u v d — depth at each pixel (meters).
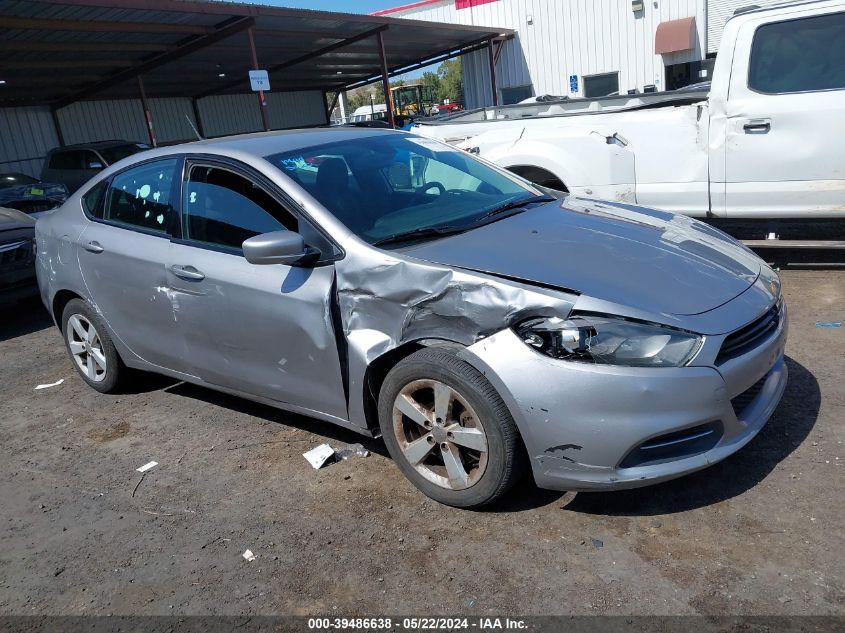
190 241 3.90
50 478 3.83
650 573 2.63
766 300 3.07
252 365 3.72
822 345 4.50
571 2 23.88
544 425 2.74
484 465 2.94
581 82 24.58
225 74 24.88
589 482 2.77
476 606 2.57
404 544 2.96
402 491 3.35
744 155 5.64
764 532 2.79
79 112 23.95
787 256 6.46
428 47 25.80
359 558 2.90
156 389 4.96
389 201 3.67
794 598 2.44
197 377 4.11
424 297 3.01
